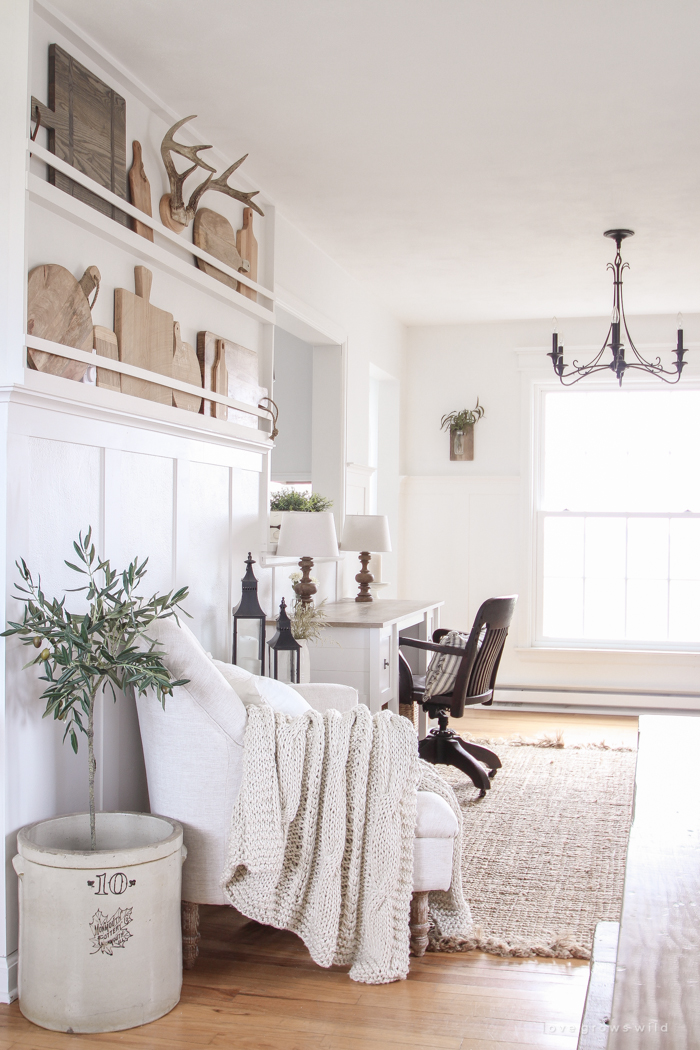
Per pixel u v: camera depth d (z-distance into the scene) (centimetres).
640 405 684
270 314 414
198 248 350
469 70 308
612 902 310
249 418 398
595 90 322
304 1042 221
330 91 325
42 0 262
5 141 253
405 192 424
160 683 238
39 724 255
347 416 559
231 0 266
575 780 471
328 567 526
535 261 534
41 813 257
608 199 430
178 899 243
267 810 249
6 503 240
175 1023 231
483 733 588
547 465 697
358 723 262
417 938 270
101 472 284
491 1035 224
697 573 673
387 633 426
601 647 681
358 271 557
